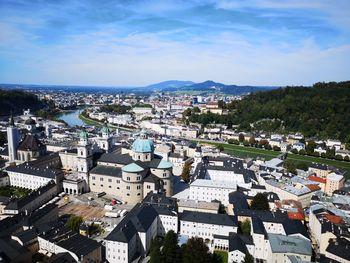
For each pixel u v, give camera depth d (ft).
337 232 573.33
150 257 506.89
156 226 620.49
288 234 569.23
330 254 523.29
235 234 576.61
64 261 461.37
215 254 558.56
